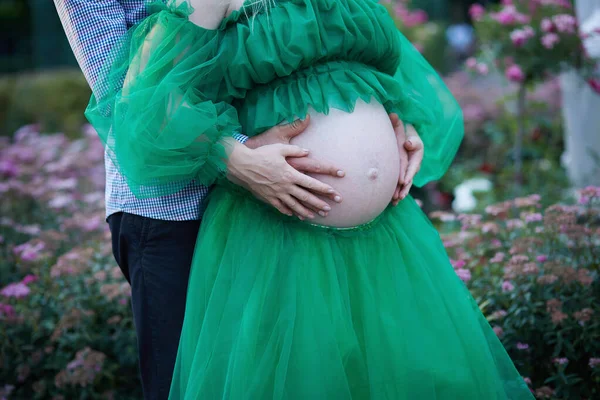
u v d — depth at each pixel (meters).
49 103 7.43
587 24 3.84
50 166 3.88
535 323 2.30
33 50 12.93
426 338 1.71
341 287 1.70
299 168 1.67
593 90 3.57
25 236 3.36
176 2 1.64
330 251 1.71
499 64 4.03
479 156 5.23
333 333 1.63
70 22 1.70
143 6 1.79
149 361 1.79
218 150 1.63
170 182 1.68
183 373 1.66
